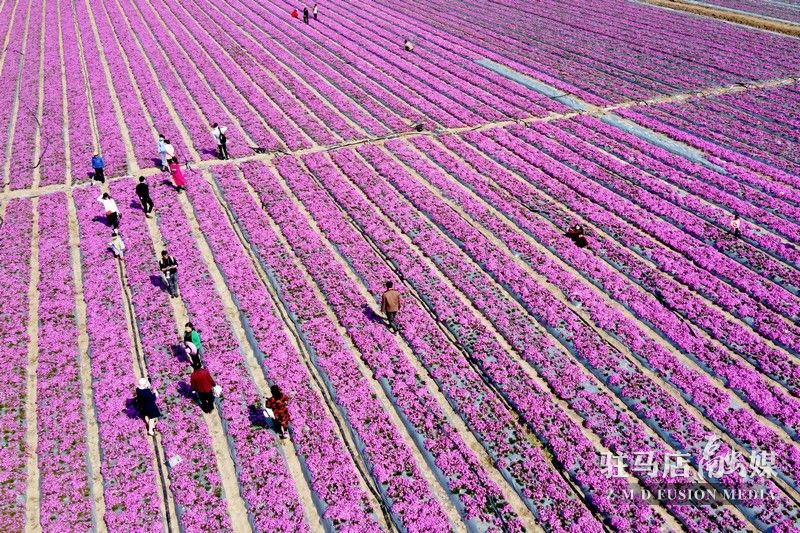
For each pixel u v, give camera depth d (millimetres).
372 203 30766
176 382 19734
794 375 20359
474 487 16531
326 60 51969
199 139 37250
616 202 30641
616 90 44500
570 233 27625
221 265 25531
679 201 30828
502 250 26891
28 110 41938
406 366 20469
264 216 29344
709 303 24109
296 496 16344
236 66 50812
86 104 43000
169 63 52000
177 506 16141
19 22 64938
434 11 68375
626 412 18953
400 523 15703
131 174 33375
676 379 20031
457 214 29328
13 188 31984
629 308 23594
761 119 40156
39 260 26141
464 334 21938
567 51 53906
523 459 17344
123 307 23281
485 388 19656
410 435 18359
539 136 37594
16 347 21266
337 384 19703
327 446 17625
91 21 65250
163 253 22812
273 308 23406
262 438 17844
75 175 33156
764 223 29156
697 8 69500
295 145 36406
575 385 19750
